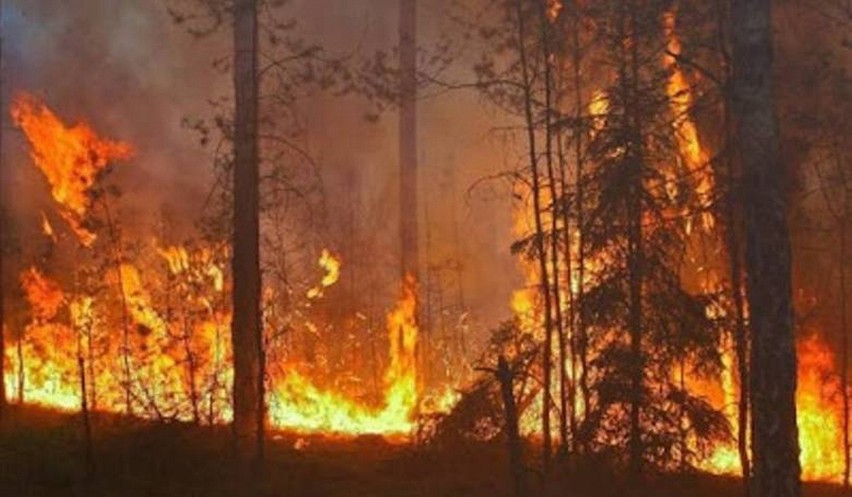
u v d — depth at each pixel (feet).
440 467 49.85
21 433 51.85
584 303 43.70
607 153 45.32
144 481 46.32
